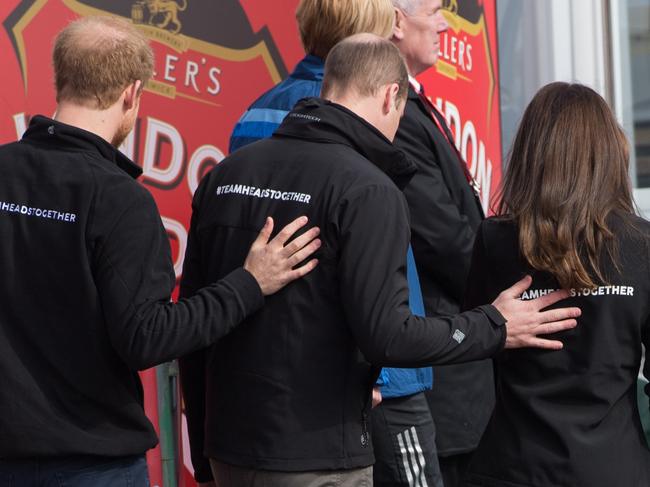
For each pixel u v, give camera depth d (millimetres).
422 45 13141
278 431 9023
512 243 9219
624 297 8695
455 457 12594
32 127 8969
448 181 12234
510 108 21328
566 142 8961
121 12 13680
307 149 9477
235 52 14891
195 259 10070
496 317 8930
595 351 8695
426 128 12047
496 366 9414
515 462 8781
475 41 18500
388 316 8734
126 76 9039
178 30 14180
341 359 9102
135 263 8516
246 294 8922
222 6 14727
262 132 11648
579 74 22094
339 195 9047
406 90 10008
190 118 14328
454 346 8812
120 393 8781
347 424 9117
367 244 8859
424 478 11016
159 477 13016
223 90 14750
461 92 17938
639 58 22859
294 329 9070
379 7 11641
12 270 8633
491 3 19359
